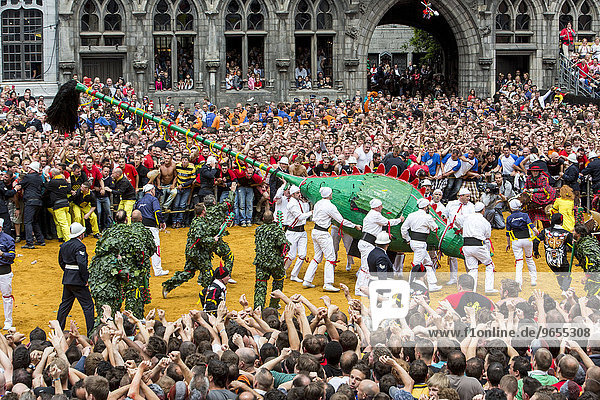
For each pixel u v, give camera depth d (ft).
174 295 55.01
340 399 25.39
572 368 29.60
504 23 141.08
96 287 44.57
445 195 80.12
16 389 28.91
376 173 58.44
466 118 115.24
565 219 56.85
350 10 133.18
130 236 45.57
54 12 123.65
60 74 125.08
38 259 64.34
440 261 64.13
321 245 55.31
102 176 71.77
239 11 130.11
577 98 130.00
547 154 82.23
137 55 126.82
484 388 30.50
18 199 69.51
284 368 32.04
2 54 123.65
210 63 128.67
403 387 29.32
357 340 33.35
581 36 143.13
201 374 27.48
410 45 190.29
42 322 48.93
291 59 132.26
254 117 113.39
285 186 59.72
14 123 97.40
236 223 77.97
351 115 118.93
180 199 76.84
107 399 27.14
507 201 80.43
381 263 49.60
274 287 50.96
